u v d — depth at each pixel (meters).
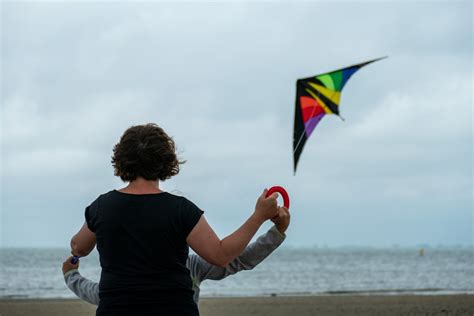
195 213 2.64
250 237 2.62
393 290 24.34
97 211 2.72
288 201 2.76
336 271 46.06
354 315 12.69
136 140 2.73
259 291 24.66
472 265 60.38
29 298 19.23
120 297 2.57
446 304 14.73
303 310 13.80
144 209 2.63
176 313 2.57
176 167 2.81
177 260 2.62
